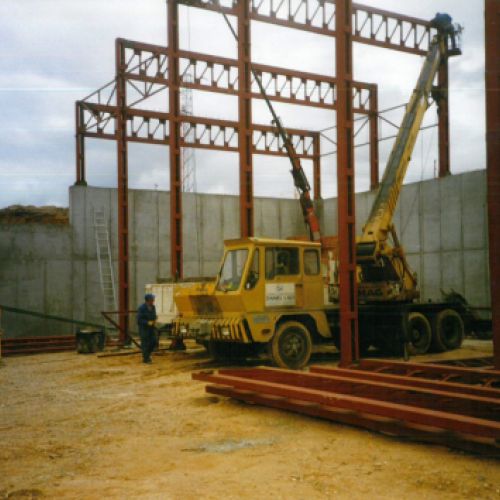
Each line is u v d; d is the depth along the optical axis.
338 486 5.46
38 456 6.69
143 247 28.89
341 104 13.81
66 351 20.69
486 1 9.11
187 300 15.05
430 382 8.94
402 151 17.98
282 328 13.88
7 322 25.70
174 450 6.84
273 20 22.77
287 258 14.31
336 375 10.37
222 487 5.49
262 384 8.88
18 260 26.14
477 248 25.11
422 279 27.20
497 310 9.29
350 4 14.02
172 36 21.41
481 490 5.29
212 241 30.72
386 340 16.30
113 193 28.42
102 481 5.74
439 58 20.30
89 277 27.47
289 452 6.65
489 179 9.16
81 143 28.02
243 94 18.95
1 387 12.23
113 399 10.32
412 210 27.73
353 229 13.85
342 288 13.62
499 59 9.03
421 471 5.85
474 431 6.21
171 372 13.68
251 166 19.03
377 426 7.30
